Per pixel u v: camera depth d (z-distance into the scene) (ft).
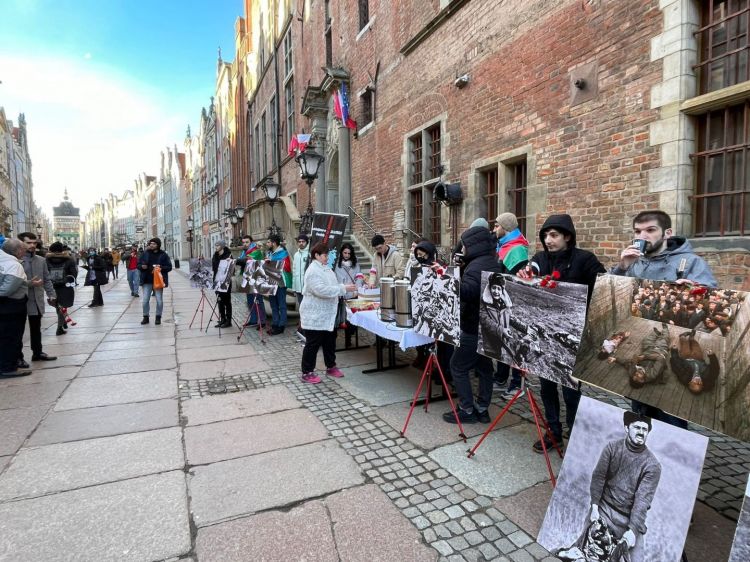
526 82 18.99
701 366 5.61
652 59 13.88
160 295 27.48
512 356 8.86
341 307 20.04
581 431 6.57
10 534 7.32
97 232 446.19
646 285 6.38
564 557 6.34
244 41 89.81
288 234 35.68
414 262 15.81
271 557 6.76
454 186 23.45
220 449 10.39
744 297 5.30
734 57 12.35
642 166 14.34
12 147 144.77
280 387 14.94
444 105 24.88
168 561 6.70
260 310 24.30
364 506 8.05
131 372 16.88
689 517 5.24
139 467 9.55
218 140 124.57
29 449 10.43
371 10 33.17
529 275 8.58
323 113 45.78
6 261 15.44
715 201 12.92
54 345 21.56
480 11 21.59
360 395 14.03
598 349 6.93
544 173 18.26
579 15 16.37
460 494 8.40
